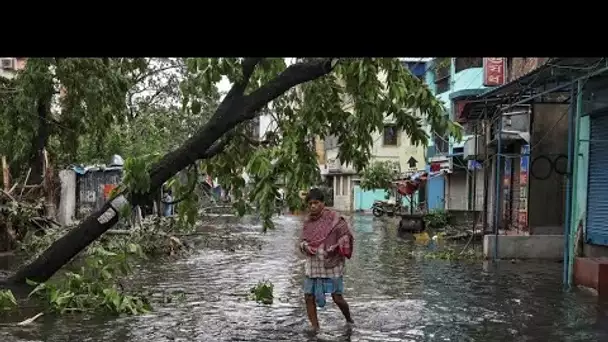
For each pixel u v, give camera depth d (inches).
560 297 377.7
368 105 340.2
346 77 326.3
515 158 708.0
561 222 621.9
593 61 387.2
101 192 925.8
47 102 495.5
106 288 334.3
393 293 391.2
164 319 310.5
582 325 303.6
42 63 421.1
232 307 343.3
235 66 290.7
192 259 568.7
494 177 754.2
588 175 487.5
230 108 332.5
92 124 503.8
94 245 513.3
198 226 1050.1
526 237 581.9
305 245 300.2
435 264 540.4
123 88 466.6
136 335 277.4
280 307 344.2
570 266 424.5
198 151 338.0
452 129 324.8
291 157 331.3
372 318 317.1
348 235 299.1
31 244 576.7
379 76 383.6
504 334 285.6
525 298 374.3
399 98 314.3
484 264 542.3
